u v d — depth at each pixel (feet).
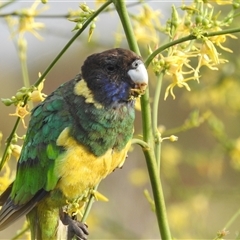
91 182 31.17
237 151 44.06
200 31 28.32
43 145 31.40
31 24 36.68
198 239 48.34
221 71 49.11
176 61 30.19
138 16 36.70
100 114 30.68
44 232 32.55
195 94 49.67
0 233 66.74
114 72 30.55
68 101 31.37
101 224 50.21
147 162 30.35
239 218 65.36
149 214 68.33
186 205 49.01
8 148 29.91
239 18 49.16
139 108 33.91
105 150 30.83
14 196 32.45
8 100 28.81
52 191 31.45
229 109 50.98
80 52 78.84
